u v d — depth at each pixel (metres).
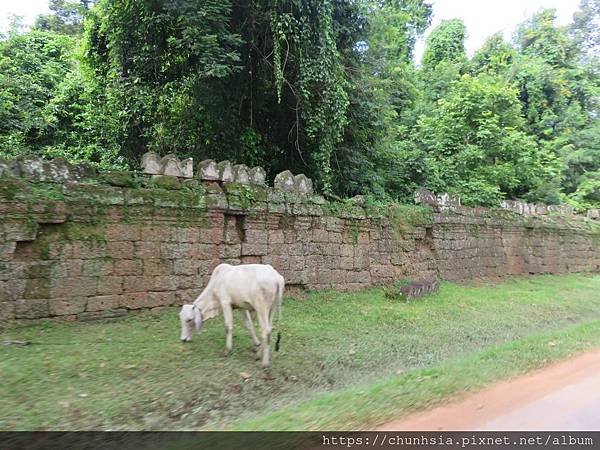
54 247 6.83
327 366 6.05
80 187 7.15
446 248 13.44
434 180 14.95
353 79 12.02
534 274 16.72
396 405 3.91
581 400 4.24
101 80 12.03
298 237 9.77
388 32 14.19
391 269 11.74
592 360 5.80
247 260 9.04
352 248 10.85
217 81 10.14
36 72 16.03
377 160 14.16
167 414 4.34
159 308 7.74
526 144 16.66
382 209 11.70
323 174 10.83
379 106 12.88
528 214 16.95
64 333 6.42
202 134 11.21
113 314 7.25
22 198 6.57
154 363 5.56
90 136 14.14
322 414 3.74
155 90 10.95
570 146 22.06
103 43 11.66
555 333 7.38
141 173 8.00
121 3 10.09
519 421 3.69
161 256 7.82
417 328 8.34
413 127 19.02
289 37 9.89
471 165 16.31
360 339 7.41
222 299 6.19
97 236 7.20
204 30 9.03
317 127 10.41
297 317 8.41
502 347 6.26
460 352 7.01
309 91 10.05
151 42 10.39
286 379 5.50
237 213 8.84
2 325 6.29
